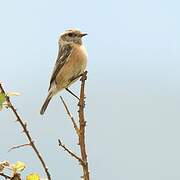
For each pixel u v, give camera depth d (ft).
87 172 20.39
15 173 20.83
